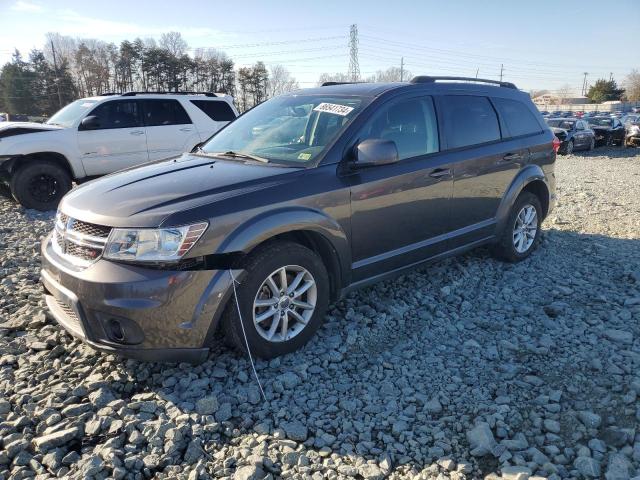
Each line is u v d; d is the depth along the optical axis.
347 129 3.80
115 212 3.04
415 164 4.13
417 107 4.32
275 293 3.34
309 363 3.44
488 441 2.67
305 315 3.54
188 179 3.42
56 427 2.72
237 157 3.95
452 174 4.42
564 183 11.60
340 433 2.80
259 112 4.65
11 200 9.39
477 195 4.74
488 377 3.32
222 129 4.80
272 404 3.02
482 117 4.91
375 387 3.22
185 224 2.94
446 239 4.52
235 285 3.10
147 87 68.12
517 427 2.84
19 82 67.44
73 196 3.49
